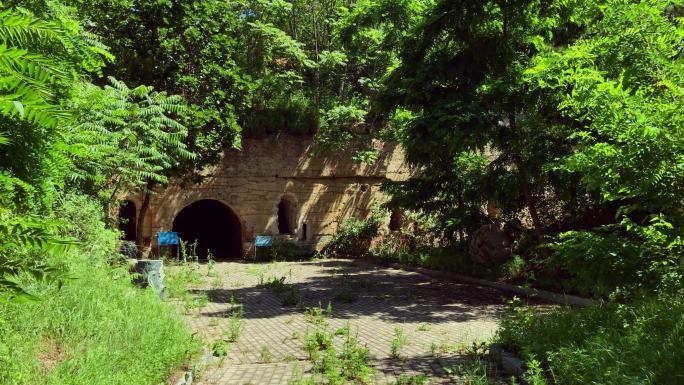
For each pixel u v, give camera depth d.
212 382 5.78
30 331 4.30
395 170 28.09
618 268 5.34
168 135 12.51
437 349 7.43
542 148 13.31
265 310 11.37
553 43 15.21
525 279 14.12
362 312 11.13
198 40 18.84
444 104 12.73
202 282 15.80
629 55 6.29
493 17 13.69
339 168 27.22
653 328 4.75
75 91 2.92
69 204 8.14
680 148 4.70
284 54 27.28
